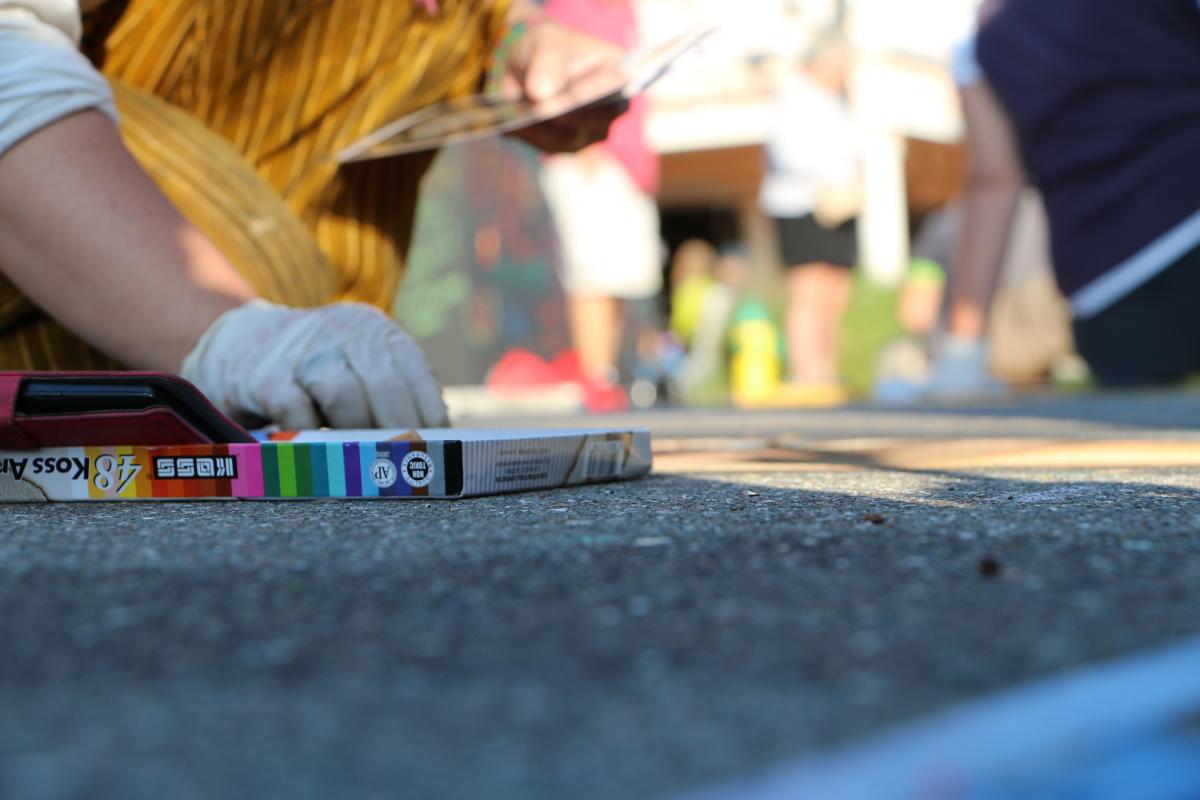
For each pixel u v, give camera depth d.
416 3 1.43
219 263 1.23
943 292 5.54
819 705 0.54
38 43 1.19
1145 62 3.51
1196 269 3.58
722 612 0.73
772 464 1.25
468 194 5.62
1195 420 1.99
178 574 0.79
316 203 1.48
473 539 0.86
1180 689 0.48
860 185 5.00
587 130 1.54
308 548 0.84
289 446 1.00
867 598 0.74
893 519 0.89
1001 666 0.60
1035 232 4.82
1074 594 0.74
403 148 1.45
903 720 0.51
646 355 5.82
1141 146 3.55
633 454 1.11
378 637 0.69
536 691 0.58
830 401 4.12
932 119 6.20
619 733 0.51
